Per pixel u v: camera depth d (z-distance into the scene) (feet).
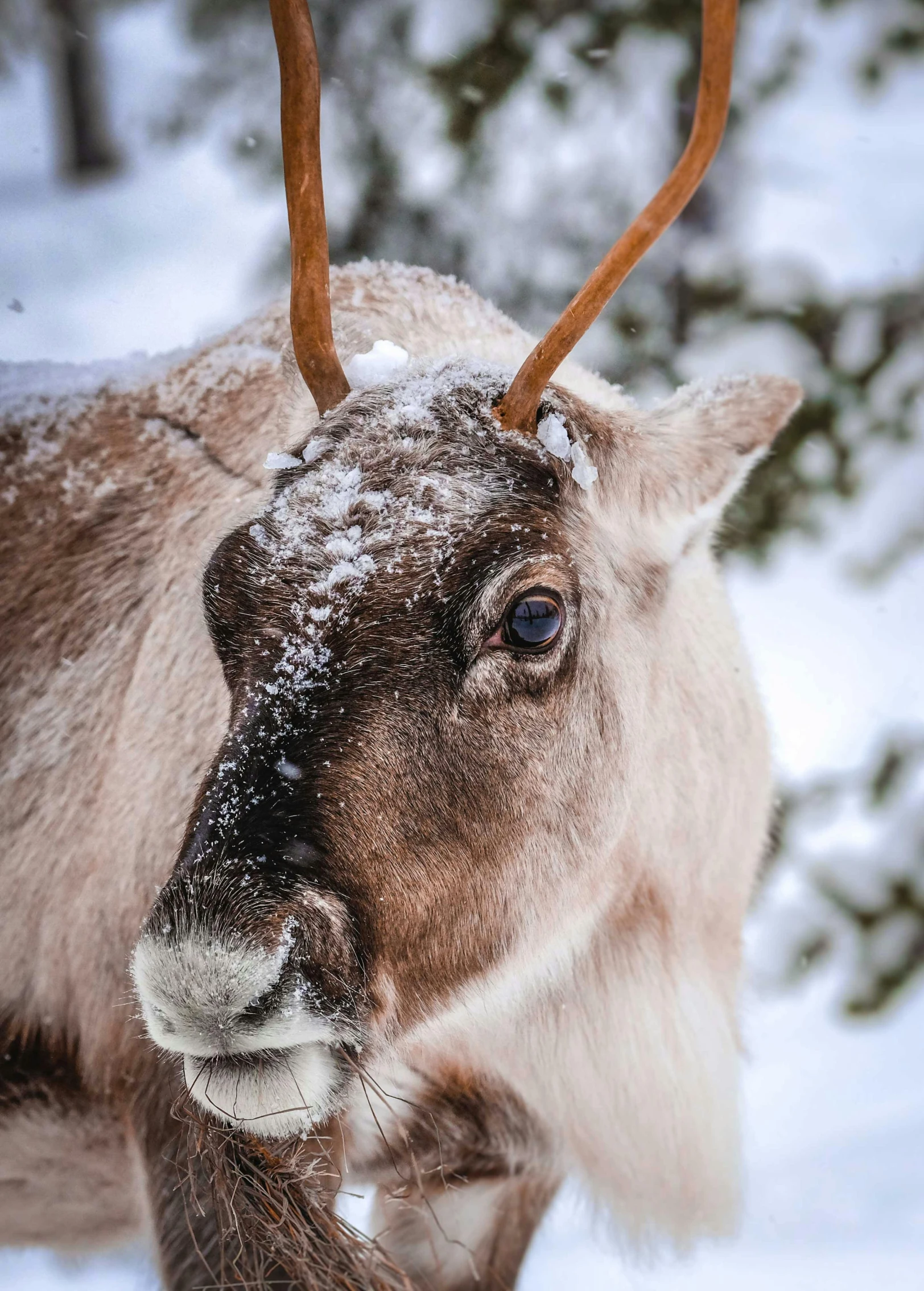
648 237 17.47
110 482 25.89
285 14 17.49
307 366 19.10
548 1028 22.52
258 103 47.42
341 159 43.29
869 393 38.78
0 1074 24.54
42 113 135.03
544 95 41.63
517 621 17.46
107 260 98.17
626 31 40.40
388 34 43.45
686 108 42.60
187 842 16.29
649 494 20.68
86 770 24.39
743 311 39.47
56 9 63.31
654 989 23.07
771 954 40.55
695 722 22.93
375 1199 26.71
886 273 41.98
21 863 24.62
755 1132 38.22
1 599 25.95
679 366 39.83
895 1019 43.86
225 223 104.99
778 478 38.60
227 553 17.57
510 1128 23.98
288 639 16.85
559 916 20.11
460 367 19.24
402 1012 18.22
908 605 68.13
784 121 127.75
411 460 17.75
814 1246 32.89
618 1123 23.43
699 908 23.82
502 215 43.04
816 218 107.24
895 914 40.37
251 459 23.82
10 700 25.45
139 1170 22.58
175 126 48.52
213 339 27.40
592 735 19.53
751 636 65.31
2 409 27.55
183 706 23.03
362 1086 18.26
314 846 16.33
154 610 24.32
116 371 28.09
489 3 40.96
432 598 16.94
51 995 24.26
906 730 42.37
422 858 17.49
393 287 25.32
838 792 41.88
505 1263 25.46
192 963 15.39
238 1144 18.93
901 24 43.65
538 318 41.96
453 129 41.42
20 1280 30.66
